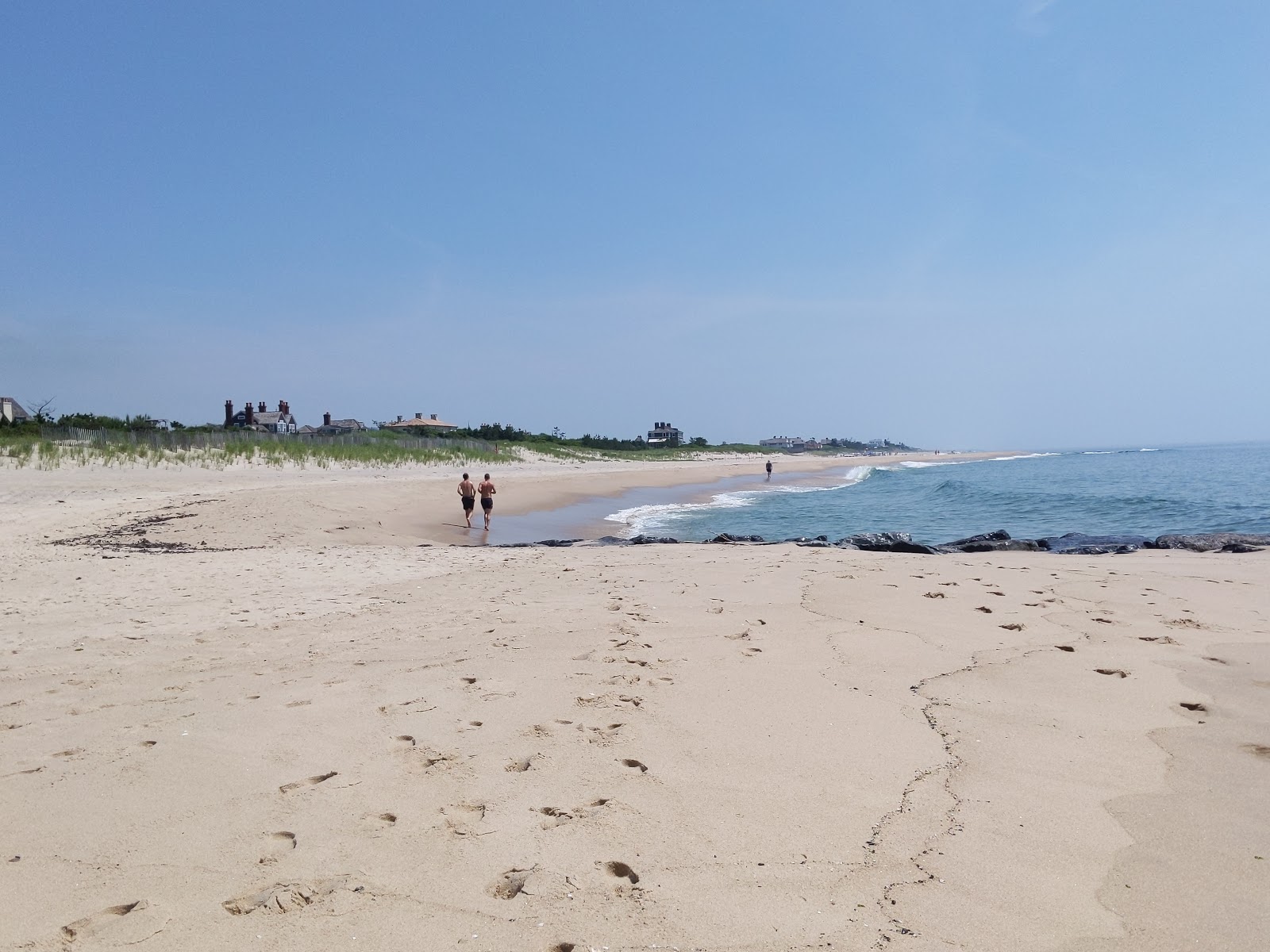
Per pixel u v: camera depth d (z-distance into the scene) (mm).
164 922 2730
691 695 5223
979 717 4793
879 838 3320
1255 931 2678
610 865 3109
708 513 28344
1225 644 6477
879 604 8172
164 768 4102
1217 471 53812
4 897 2898
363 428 82250
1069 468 67188
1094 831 3395
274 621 7980
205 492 23719
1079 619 7438
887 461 119375
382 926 2703
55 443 33219
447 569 11922
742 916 2758
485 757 4199
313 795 3758
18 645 6977
